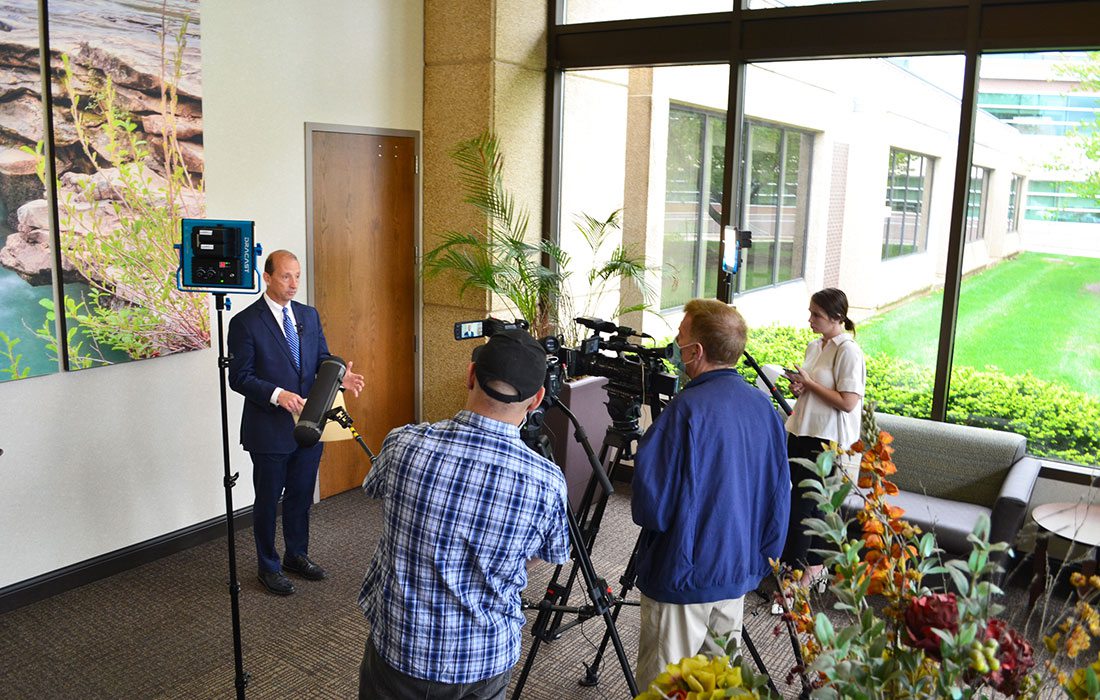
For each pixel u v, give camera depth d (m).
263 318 3.79
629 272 4.94
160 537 4.21
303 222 4.71
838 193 4.56
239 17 4.24
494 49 5.01
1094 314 4.02
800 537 3.79
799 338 4.82
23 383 3.59
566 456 4.87
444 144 5.27
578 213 5.54
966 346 4.32
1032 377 4.18
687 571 2.31
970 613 1.00
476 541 1.79
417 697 1.85
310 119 4.66
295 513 4.03
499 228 5.23
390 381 5.38
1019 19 3.95
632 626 3.69
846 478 1.23
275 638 3.50
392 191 5.22
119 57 3.72
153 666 3.27
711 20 4.77
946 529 3.70
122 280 3.84
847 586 1.10
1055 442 4.16
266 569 3.91
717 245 4.99
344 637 3.53
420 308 5.50
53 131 3.53
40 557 3.74
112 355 3.85
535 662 3.39
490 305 5.21
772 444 2.41
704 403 2.30
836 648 1.03
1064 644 1.06
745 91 4.81
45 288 3.59
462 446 1.81
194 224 2.93
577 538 2.66
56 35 3.50
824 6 4.42
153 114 3.88
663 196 5.18
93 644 3.41
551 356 2.66
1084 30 3.82
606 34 5.18
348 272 5.00
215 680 3.19
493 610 1.86
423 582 1.81
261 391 3.69
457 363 5.40
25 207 3.48
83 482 3.85
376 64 5.00
